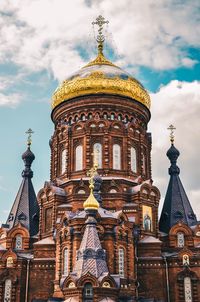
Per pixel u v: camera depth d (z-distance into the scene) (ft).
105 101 227.61
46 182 218.38
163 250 209.97
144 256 196.44
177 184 235.81
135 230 196.85
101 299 149.28
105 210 189.06
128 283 174.60
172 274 194.18
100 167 216.54
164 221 223.92
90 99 228.43
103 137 221.25
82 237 173.78
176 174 240.73
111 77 229.86
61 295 171.63
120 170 217.56
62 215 193.16
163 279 193.57
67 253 177.47
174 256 196.24
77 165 221.05
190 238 210.59
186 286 193.36
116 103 228.84
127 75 236.43
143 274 194.29
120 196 207.92
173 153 246.06
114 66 244.01
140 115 236.02
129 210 204.33
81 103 229.45
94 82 228.02
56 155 231.09
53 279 193.06
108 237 175.11
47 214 213.87
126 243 180.14
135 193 209.15
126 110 230.27
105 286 151.94
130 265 178.50
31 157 252.62
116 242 175.63
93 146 220.84
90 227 167.12
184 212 222.48
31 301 183.73
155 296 190.80
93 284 150.51
